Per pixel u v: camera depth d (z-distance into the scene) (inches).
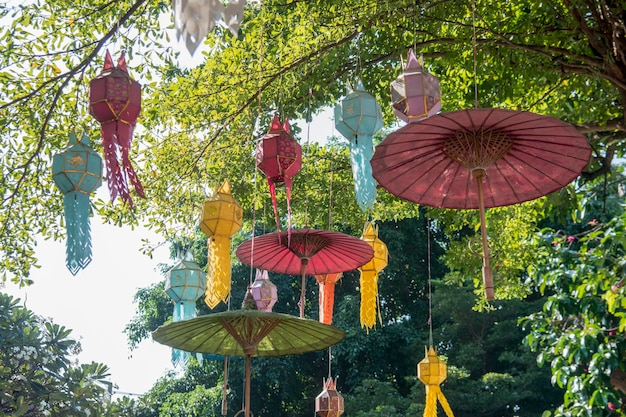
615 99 346.6
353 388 775.7
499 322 806.5
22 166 310.0
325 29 346.9
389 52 340.2
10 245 354.0
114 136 198.5
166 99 372.2
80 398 501.0
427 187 209.6
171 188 402.6
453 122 184.5
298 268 272.2
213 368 820.0
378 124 246.1
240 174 403.2
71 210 202.1
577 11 295.9
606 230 382.0
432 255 863.7
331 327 207.9
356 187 241.9
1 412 469.7
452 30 355.9
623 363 370.9
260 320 205.5
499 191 211.2
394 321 860.0
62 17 326.0
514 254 454.9
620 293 342.0
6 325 501.7
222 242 268.7
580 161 195.9
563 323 423.2
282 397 783.7
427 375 279.4
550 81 331.9
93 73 330.3
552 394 772.6
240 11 127.4
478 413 756.0
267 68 360.2
